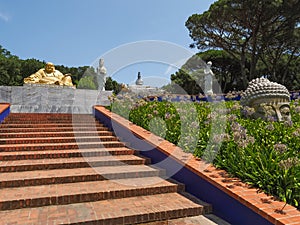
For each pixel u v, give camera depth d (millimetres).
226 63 33656
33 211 3812
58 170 5438
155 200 4391
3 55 45312
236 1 20094
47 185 4742
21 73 43875
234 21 22047
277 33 22578
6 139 7109
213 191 4195
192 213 4078
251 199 3545
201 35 24656
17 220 3498
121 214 3740
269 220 3135
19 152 6285
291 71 30828
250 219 3441
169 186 4828
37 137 7777
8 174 5051
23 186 4641
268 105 6777
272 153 4328
